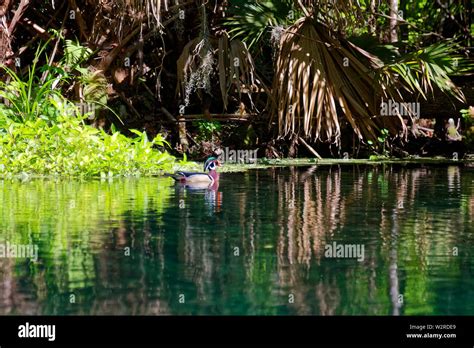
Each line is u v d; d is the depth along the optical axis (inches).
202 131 571.5
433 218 240.2
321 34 528.1
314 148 590.2
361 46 542.9
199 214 246.4
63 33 571.8
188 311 136.2
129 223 225.8
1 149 389.1
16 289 149.2
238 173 417.4
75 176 377.1
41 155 390.9
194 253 182.5
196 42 522.3
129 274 161.3
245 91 587.2
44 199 280.2
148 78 599.8
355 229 218.2
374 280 158.1
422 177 390.3
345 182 361.4
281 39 522.0
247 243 195.5
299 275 161.9
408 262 175.0
